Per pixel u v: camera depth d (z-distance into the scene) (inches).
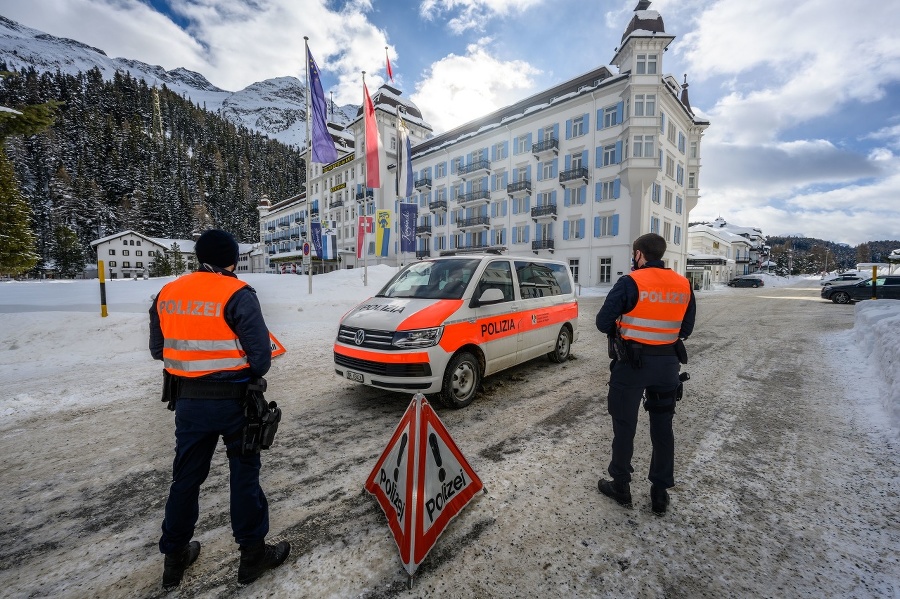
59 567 74.7
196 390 68.9
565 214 1195.3
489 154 1417.3
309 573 71.9
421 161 1696.6
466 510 89.9
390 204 1828.2
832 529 83.3
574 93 1144.2
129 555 78.6
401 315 151.9
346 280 606.5
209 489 103.0
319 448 124.4
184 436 70.2
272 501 95.3
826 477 104.7
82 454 121.6
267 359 70.2
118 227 3368.6
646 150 1001.5
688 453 119.6
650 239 95.0
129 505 95.9
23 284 775.7
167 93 7593.5
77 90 5516.7
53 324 272.2
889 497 95.0
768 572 71.2
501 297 165.9
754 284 1550.2
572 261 1186.0
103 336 271.4
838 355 249.8
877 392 169.0
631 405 91.4
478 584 68.6
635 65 996.6
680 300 88.9
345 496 97.8
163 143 5285.4
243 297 70.5
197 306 69.1
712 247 2130.9
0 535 84.0
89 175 3735.2
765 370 218.2
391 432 136.8
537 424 143.6
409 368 142.0
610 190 1082.7
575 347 290.0
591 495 97.3
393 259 1814.7
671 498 95.7
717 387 187.3
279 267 2603.3
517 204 1336.1
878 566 72.3
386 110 1807.3
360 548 78.8
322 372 216.2
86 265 2721.5
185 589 68.8
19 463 115.7
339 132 2294.5
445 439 86.9
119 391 183.0
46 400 170.2
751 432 134.9
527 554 76.1
